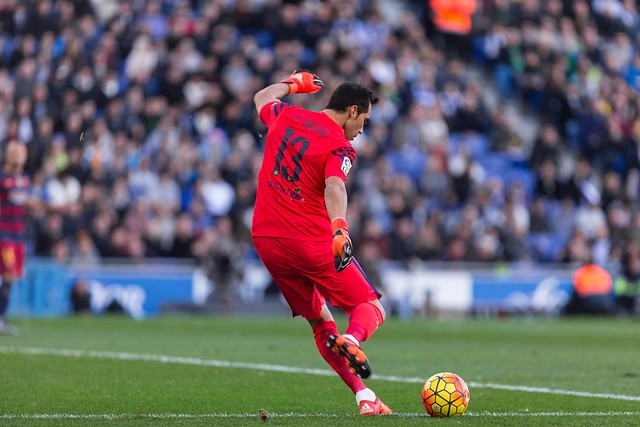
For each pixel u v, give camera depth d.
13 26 85.69
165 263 70.06
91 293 68.00
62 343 42.00
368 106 21.58
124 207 71.94
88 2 85.00
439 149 83.62
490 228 79.38
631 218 87.75
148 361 34.69
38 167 72.69
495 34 99.88
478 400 25.23
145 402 24.23
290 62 83.38
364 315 21.00
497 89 99.50
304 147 21.11
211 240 70.38
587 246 80.88
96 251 69.06
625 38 108.50
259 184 21.88
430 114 86.69
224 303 70.50
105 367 32.41
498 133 91.38
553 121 97.50
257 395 26.05
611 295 79.94
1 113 77.25
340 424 20.05
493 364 36.38
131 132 76.19
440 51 99.06
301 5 90.94
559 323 69.19
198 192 73.44
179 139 76.38
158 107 77.00
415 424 20.05
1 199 45.59
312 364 34.62
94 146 73.31
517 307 78.44
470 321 71.25
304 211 21.25
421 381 30.14
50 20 84.38
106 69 79.81
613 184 88.81
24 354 35.91
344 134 21.72
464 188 84.38
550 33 101.12
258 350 40.44
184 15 84.62
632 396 26.31
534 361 37.66
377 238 74.19
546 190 88.44
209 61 80.94
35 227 68.06
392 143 84.81
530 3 101.94
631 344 48.34
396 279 75.19
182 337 48.38
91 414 21.95
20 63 83.94
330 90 83.25
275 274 21.86
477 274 77.50
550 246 83.69
